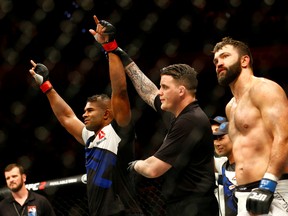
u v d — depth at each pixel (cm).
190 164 313
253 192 277
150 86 370
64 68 575
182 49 583
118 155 366
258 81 306
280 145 280
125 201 365
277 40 574
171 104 323
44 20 558
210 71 566
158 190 444
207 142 318
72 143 568
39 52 561
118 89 347
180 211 313
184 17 582
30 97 565
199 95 566
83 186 467
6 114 563
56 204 498
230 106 335
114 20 573
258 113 301
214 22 580
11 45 537
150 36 586
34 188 484
